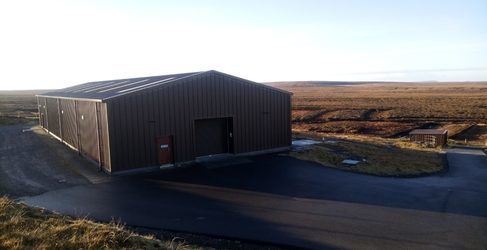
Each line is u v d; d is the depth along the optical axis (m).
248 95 23.50
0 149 25.31
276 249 10.32
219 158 22.36
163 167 19.97
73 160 21.67
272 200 14.79
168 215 12.88
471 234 11.52
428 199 15.44
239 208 13.73
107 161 18.52
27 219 9.88
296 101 92.62
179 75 25.53
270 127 24.75
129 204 14.02
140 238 9.45
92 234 8.97
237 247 10.39
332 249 10.30
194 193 15.57
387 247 10.46
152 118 19.42
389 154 26.50
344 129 46.03
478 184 18.28
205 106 21.56
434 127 47.38
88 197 14.86
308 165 21.20
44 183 16.88
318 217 12.89
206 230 11.56
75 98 22.98
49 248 8.09
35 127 38.72
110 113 17.94
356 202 14.79
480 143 35.03
